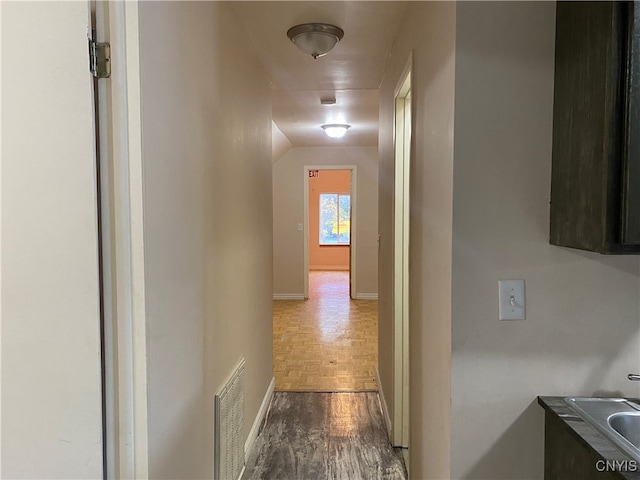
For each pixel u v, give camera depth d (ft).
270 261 10.25
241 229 7.06
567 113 3.70
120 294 3.59
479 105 3.95
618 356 4.08
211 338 5.48
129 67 3.52
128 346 3.62
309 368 12.17
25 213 3.48
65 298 3.52
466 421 4.10
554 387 4.09
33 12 3.38
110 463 3.71
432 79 4.84
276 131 16.47
